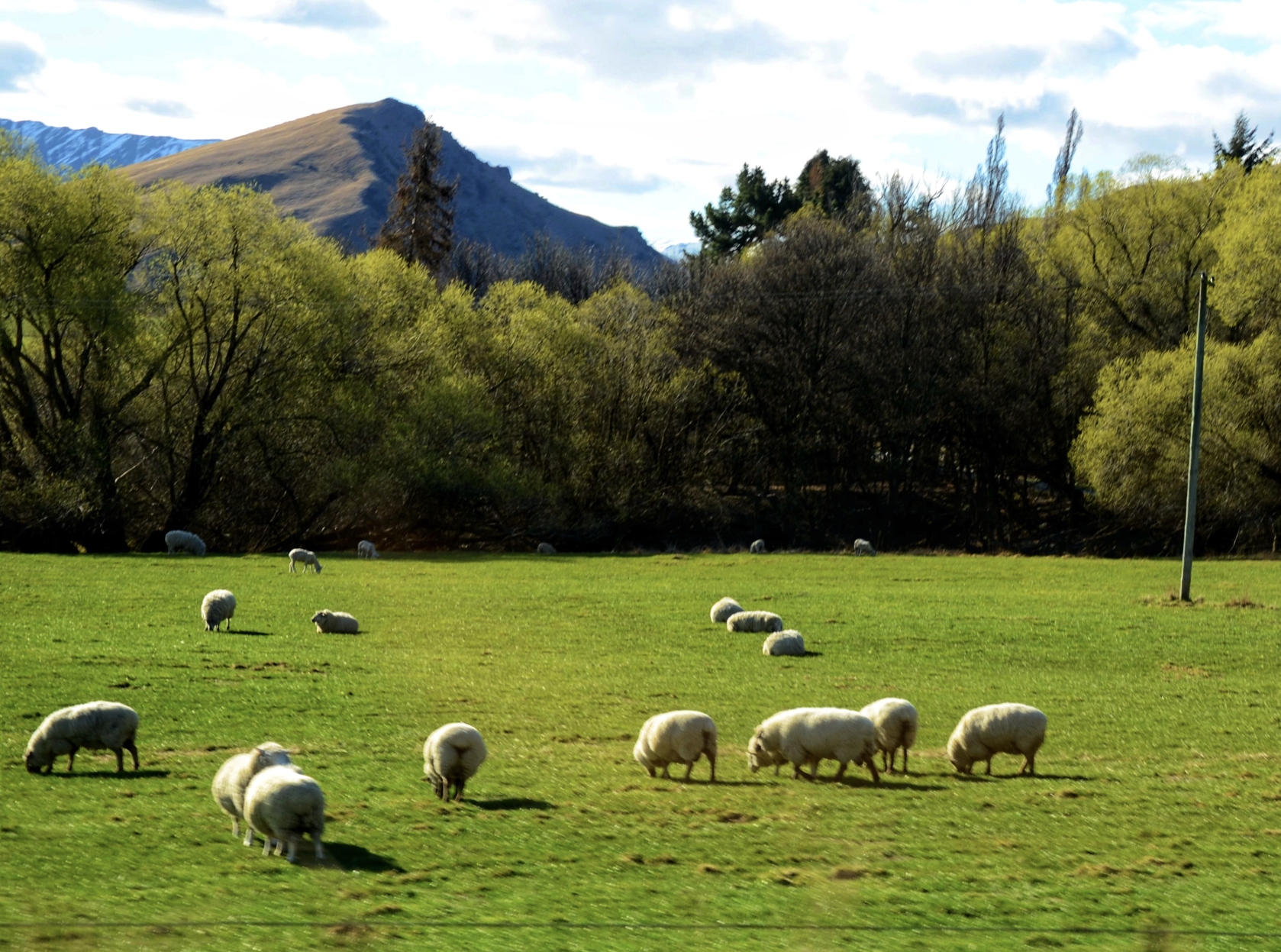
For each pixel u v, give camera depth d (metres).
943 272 72.56
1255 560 58.25
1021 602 39.94
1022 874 11.90
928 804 14.96
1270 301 60.50
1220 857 12.58
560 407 70.38
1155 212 70.81
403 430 63.75
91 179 57.62
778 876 11.77
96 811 14.09
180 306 59.91
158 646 28.08
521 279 110.56
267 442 61.72
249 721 20.19
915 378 70.50
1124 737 20.05
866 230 80.56
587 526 66.75
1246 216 62.62
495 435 67.12
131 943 9.52
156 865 11.89
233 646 28.45
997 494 74.06
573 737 19.50
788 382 72.31
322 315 61.56
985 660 28.56
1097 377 67.31
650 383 70.44
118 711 16.36
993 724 17.05
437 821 13.86
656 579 47.09
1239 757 18.42
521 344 70.31
